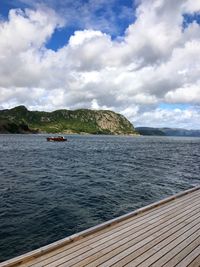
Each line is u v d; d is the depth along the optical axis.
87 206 16.06
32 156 46.94
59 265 6.42
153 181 25.05
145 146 93.81
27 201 16.86
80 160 42.25
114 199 17.89
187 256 7.06
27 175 26.45
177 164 39.53
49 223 13.07
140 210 10.59
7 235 11.57
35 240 11.15
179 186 23.06
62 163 37.44
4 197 17.66
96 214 14.59
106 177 26.59
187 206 11.66
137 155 54.28
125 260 6.75
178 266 6.55
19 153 52.56
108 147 82.50
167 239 8.09
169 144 118.19
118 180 25.06
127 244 7.67
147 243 7.77
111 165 36.47
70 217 14.00
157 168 34.53
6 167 31.72
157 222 9.54
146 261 6.74
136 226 9.09
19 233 11.81
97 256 6.91
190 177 28.11
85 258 6.79
